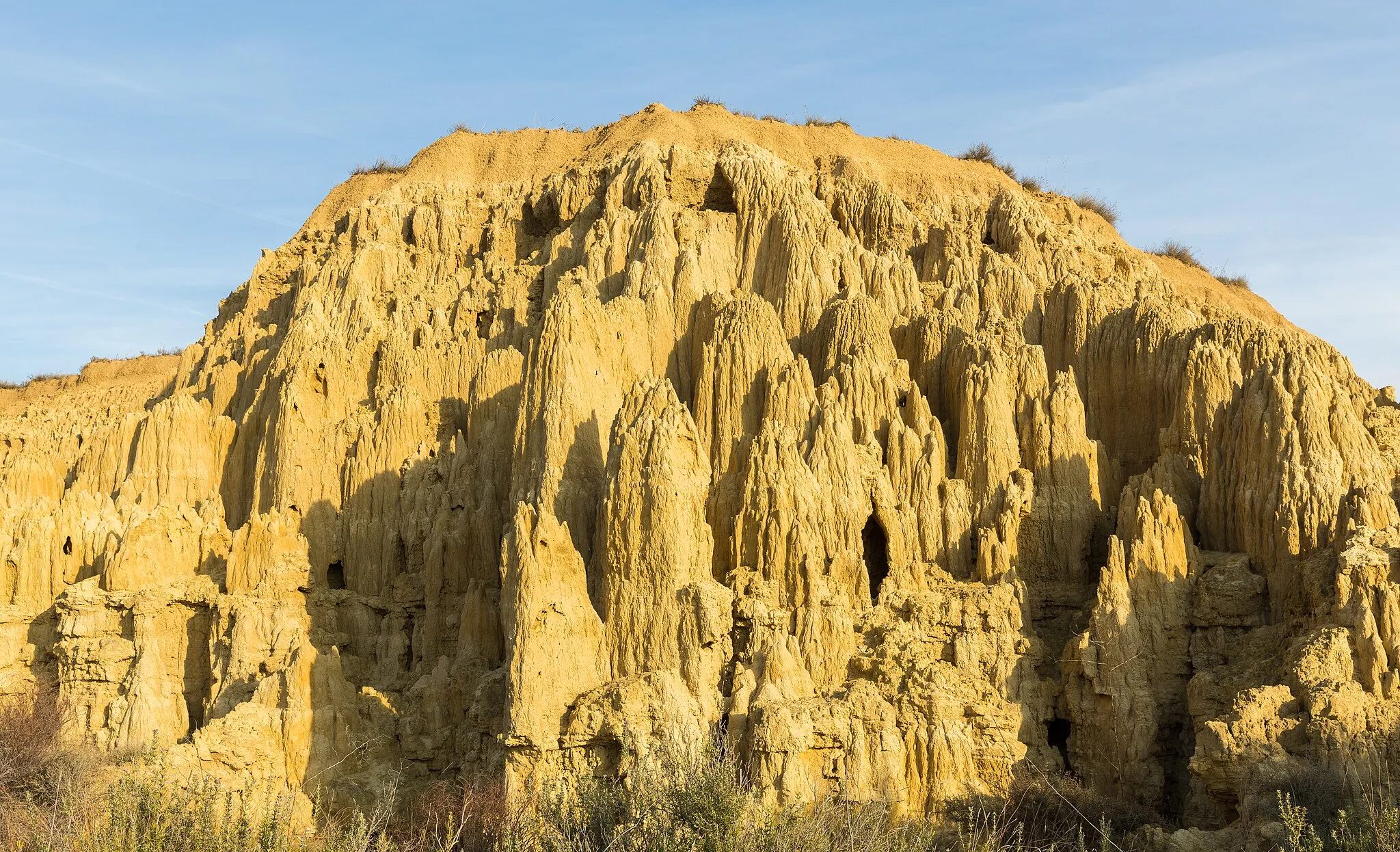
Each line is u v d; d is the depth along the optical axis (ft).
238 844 98.02
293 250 240.12
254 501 182.29
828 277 188.96
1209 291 232.12
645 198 203.82
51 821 99.25
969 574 159.53
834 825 110.93
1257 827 118.73
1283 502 145.38
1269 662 136.87
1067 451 162.91
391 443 178.19
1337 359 173.99
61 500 201.05
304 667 150.92
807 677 143.74
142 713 162.30
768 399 165.37
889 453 164.14
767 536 151.12
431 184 230.68
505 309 195.21
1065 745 152.25
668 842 101.65
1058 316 183.62
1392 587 132.36
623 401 167.43
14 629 176.96
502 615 145.79
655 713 136.46
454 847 126.62
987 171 232.73
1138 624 145.59
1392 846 104.47
